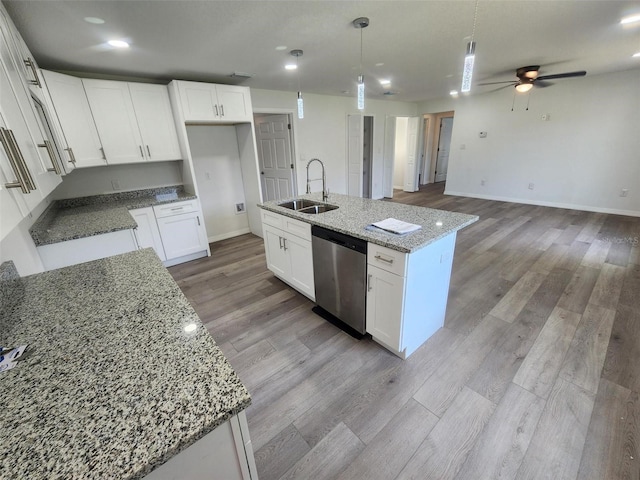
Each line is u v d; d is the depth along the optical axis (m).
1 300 1.11
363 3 1.89
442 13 2.08
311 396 1.75
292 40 2.46
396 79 4.25
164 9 1.83
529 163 5.88
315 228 2.29
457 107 6.70
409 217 2.22
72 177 3.27
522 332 2.21
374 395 1.74
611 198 5.06
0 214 0.80
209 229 4.52
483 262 3.40
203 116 3.52
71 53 2.47
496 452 1.39
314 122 5.43
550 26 2.41
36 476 0.53
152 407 0.67
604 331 2.16
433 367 1.92
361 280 2.01
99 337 0.92
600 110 4.89
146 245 3.43
